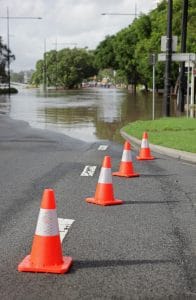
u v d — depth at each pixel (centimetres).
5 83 11762
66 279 647
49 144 2144
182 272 677
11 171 1466
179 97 3794
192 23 5003
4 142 2208
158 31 6172
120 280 646
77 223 912
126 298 594
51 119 3509
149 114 3912
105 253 749
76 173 1438
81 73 15925
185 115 3412
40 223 673
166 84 3136
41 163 1622
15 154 1831
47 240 670
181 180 1352
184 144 1942
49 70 16325
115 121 3325
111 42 10194
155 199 1120
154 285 632
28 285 627
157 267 694
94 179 1345
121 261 716
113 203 1059
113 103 5631
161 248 776
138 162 1667
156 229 881
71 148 2019
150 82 6862
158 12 6744
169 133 2308
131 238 826
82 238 822
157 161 1694
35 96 8156
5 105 5328
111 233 852
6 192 1177
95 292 610
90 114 3956
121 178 1375
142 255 742
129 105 5219
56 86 16075
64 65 15725
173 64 5447
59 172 1452
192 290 618
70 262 691
